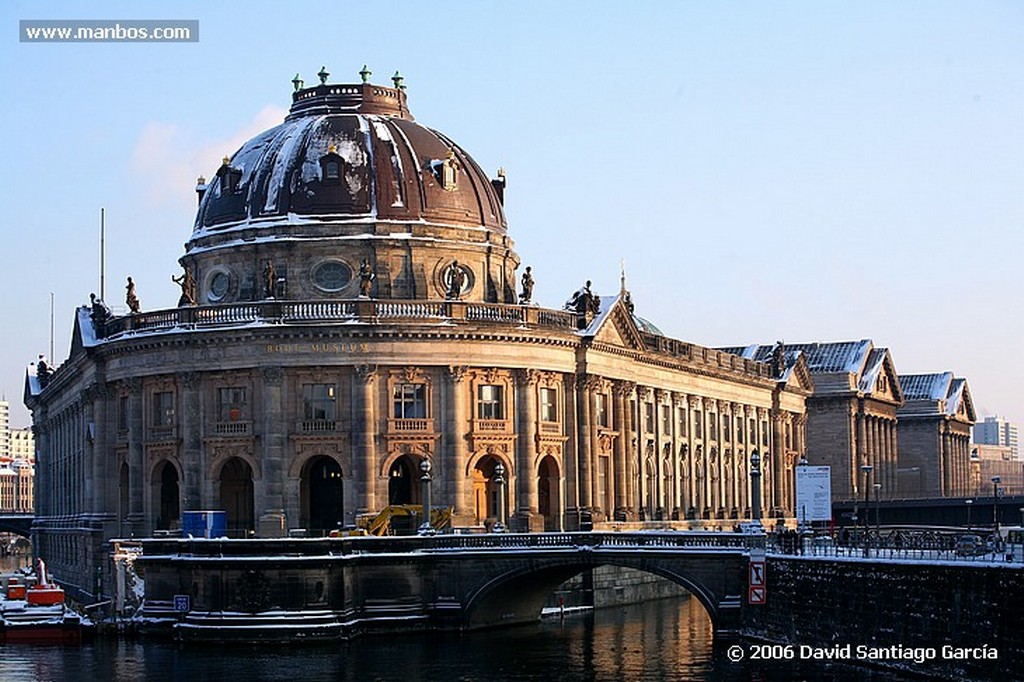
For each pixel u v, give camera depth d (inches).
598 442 5329.7
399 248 5162.4
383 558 4222.4
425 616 4281.5
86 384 5620.1
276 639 4035.4
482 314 4958.2
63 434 6663.4
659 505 5954.7
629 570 5383.9
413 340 4822.8
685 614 4953.3
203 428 4906.5
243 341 4808.1
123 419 5310.0
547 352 5078.7
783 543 4008.4
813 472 4611.2
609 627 4525.1
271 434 4778.5
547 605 4894.2
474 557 4269.2
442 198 5275.6
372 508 4766.2
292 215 5157.5
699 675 3501.5
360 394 4783.5
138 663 3752.5
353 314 4788.4
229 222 5280.5
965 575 3078.2
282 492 4783.5
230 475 5073.8
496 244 5369.1
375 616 4227.4
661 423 6003.9
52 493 7126.0
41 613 4212.6
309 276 5142.7
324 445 4790.8
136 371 5103.3
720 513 6569.9
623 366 5546.3
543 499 5191.9
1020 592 2906.0
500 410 4975.4
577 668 3641.7
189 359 4913.9
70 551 6087.6
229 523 5064.0
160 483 5098.4
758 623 3939.5
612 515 5462.6
